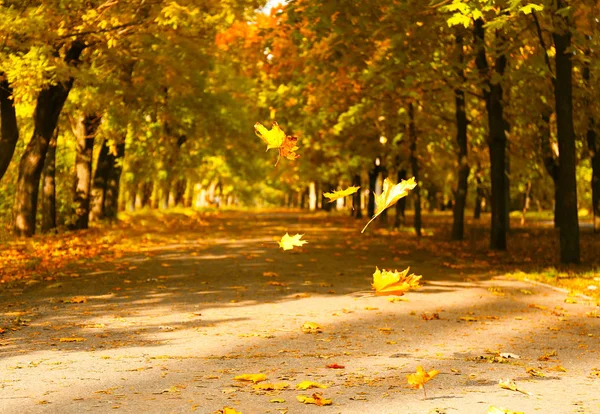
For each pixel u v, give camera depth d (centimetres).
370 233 3319
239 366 705
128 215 4212
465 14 1402
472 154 3139
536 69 2133
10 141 2094
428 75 2069
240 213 6575
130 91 2461
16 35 1739
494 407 513
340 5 1620
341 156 3878
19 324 956
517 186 4538
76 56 2208
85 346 810
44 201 2964
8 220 3269
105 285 1407
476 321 1027
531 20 1927
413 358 752
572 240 1856
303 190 9450
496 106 2370
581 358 768
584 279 1551
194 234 3056
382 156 3691
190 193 7475
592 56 1827
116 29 1934
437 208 8669
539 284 1499
